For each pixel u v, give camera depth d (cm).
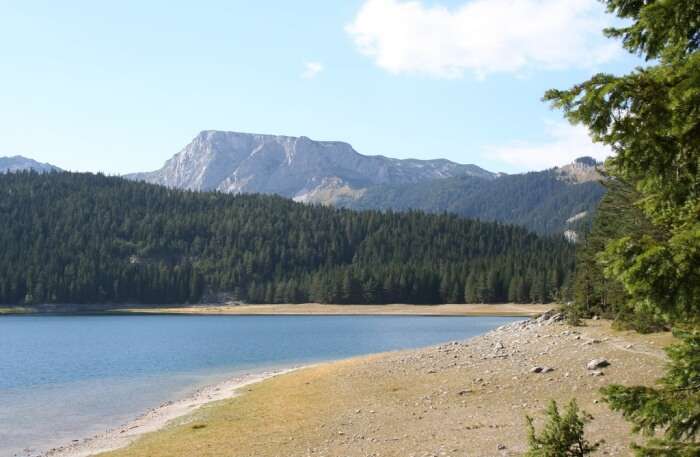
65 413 3061
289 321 13162
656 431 1619
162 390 3741
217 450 1969
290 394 3034
